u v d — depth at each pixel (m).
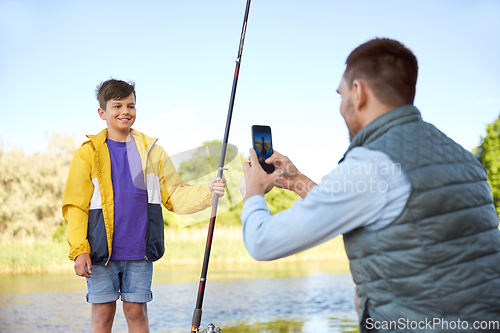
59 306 4.61
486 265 0.90
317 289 5.48
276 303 4.71
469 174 0.94
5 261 7.52
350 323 3.84
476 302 0.88
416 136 0.94
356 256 0.96
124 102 2.03
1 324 3.91
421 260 0.88
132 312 1.98
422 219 0.88
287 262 8.21
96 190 1.94
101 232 1.91
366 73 0.99
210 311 4.38
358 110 1.01
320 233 0.92
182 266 7.65
